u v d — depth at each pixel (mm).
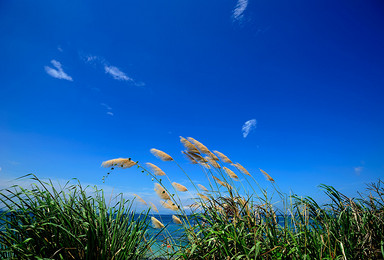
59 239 1445
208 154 2293
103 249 1409
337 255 1435
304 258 1333
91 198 1688
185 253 1628
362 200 1911
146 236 1798
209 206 1971
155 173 2090
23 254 1276
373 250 1441
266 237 1644
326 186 1798
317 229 1599
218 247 1532
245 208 1883
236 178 2248
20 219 1408
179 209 1939
